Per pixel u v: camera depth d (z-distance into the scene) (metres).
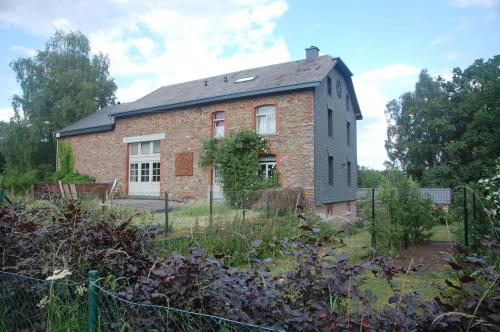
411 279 3.80
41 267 2.79
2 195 6.27
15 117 31.56
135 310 2.19
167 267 2.31
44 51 32.47
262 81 16.83
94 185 16.14
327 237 2.98
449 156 32.16
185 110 18.00
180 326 2.12
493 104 29.70
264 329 1.82
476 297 2.02
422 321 1.98
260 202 11.90
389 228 8.25
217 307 2.12
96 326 2.23
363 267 2.37
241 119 16.33
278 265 3.57
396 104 38.34
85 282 2.50
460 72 34.16
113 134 21.03
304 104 14.92
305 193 14.56
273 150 15.42
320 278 2.38
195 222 8.39
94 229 3.19
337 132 18.23
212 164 16.83
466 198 6.77
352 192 21.11
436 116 33.91
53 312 2.57
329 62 16.78
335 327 1.89
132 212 7.05
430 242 9.45
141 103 20.69
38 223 3.70
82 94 31.36
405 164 36.22
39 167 30.66
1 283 2.90
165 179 18.48
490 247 2.51
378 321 1.95
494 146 27.98
